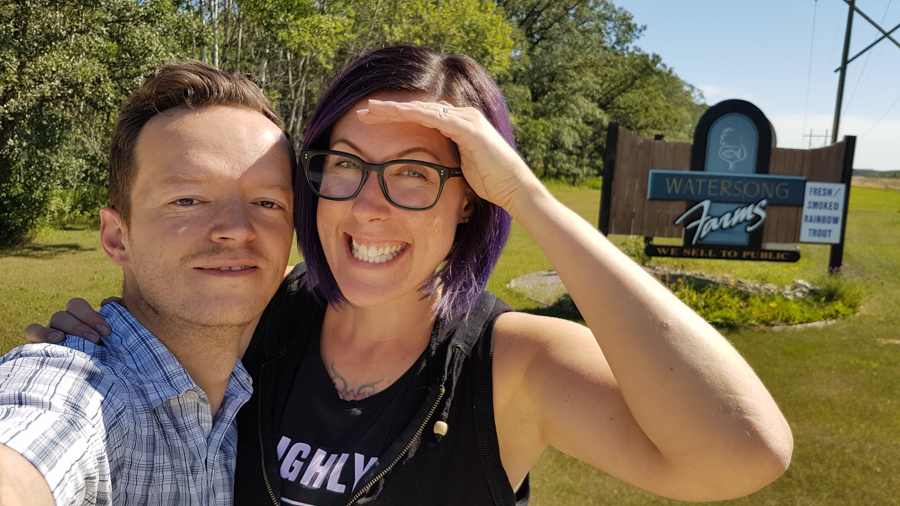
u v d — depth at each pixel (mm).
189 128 1136
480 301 1391
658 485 1091
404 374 1297
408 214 1268
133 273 1185
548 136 40438
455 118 1215
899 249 16234
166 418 1131
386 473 1204
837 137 17250
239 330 1201
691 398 992
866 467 4145
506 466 1300
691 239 9477
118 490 1053
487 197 1248
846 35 17000
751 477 989
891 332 7922
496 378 1263
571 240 1126
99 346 1126
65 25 13133
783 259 9570
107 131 15844
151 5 14352
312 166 1324
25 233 13945
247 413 1348
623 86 48625
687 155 9422
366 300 1288
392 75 1278
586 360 1214
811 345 7207
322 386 1342
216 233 1115
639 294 1062
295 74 21016
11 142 13703
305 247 1442
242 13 17594
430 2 21656
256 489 1268
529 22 43312
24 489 809
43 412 919
